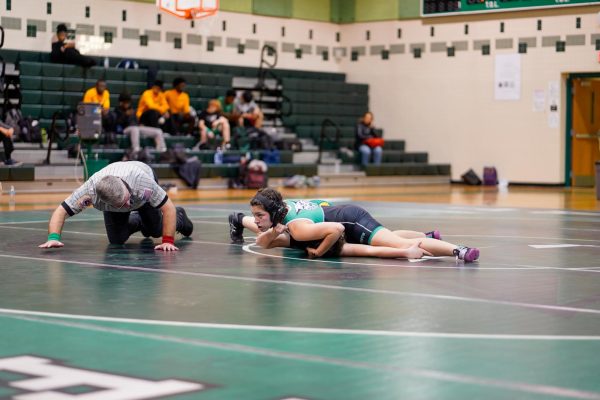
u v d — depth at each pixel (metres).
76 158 22.22
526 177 27.81
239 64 28.28
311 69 30.09
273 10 28.92
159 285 7.55
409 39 29.64
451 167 29.08
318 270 8.49
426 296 7.07
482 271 8.54
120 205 9.57
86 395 4.23
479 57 28.39
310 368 4.76
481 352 5.14
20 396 4.21
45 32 24.41
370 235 9.46
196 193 22.11
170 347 5.23
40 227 12.67
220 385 4.43
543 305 6.71
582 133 27.78
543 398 4.21
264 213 9.21
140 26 26.12
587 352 5.16
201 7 25.44
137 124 23.67
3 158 21.39
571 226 13.66
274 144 26.45
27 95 23.03
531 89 27.58
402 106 29.81
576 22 26.72
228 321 6.00
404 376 4.60
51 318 6.10
